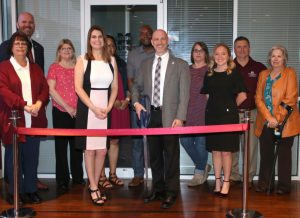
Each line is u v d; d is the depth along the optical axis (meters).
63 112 4.33
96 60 3.75
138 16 4.89
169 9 4.85
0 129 3.87
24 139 3.70
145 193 4.21
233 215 3.58
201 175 4.59
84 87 3.72
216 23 4.83
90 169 3.89
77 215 3.65
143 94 3.84
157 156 3.94
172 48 4.89
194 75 4.33
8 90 3.63
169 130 3.55
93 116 3.73
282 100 4.13
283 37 4.80
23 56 3.76
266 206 3.89
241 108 4.41
